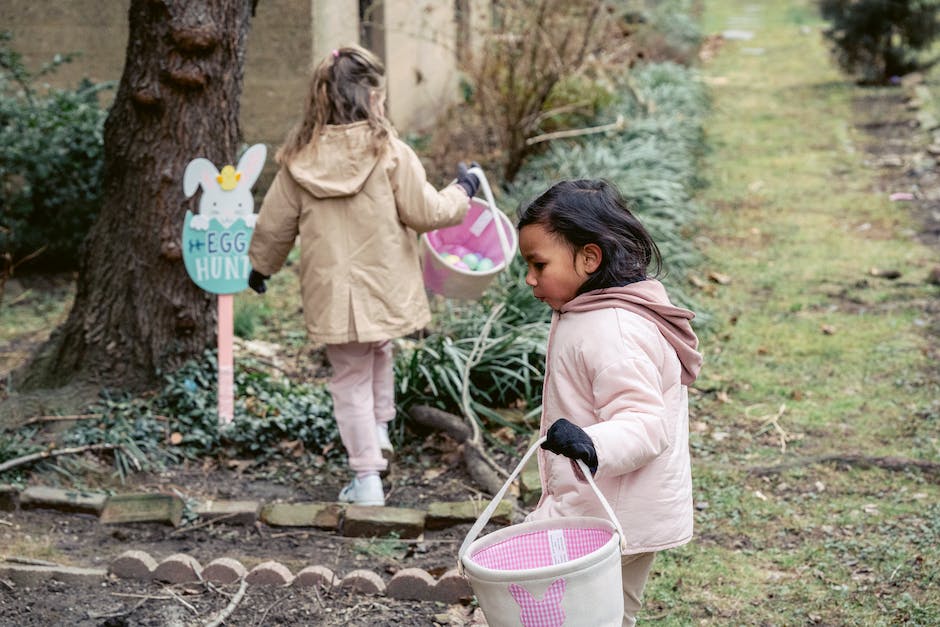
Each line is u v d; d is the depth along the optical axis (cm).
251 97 922
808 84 1441
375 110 448
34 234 821
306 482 494
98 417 514
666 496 266
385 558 414
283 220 454
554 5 941
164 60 518
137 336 541
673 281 740
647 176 863
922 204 922
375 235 446
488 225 533
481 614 360
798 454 510
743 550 421
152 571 384
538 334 584
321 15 917
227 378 514
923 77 1391
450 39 1220
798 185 993
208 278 508
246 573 383
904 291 733
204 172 500
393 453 510
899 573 395
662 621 368
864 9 1383
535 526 257
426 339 595
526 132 904
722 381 601
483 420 543
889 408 559
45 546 411
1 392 561
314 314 452
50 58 953
